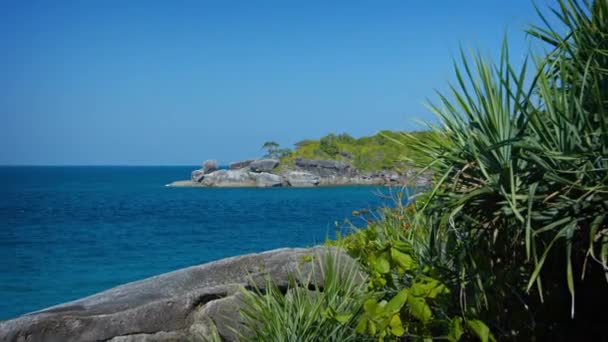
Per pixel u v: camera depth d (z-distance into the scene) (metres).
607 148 2.92
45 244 29.61
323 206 65.25
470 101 3.29
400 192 5.06
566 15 3.21
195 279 5.52
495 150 3.12
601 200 2.84
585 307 3.44
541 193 3.02
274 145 154.62
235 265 5.55
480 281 3.25
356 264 5.05
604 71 2.94
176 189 129.62
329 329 4.34
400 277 4.30
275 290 4.80
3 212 56.75
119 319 4.77
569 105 3.02
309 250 5.56
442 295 3.60
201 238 32.41
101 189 126.44
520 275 3.47
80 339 4.66
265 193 108.06
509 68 3.12
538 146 2.97
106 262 22.72
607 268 2.72
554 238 2.78
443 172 3.44
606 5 3.08
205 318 4.98
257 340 4.51
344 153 150.25
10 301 14.74
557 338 3.52
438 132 3.54
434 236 3.39
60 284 17.41
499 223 3.20
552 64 3.17
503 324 3.66
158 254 25.39
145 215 53.56
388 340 3.85
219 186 143.12
